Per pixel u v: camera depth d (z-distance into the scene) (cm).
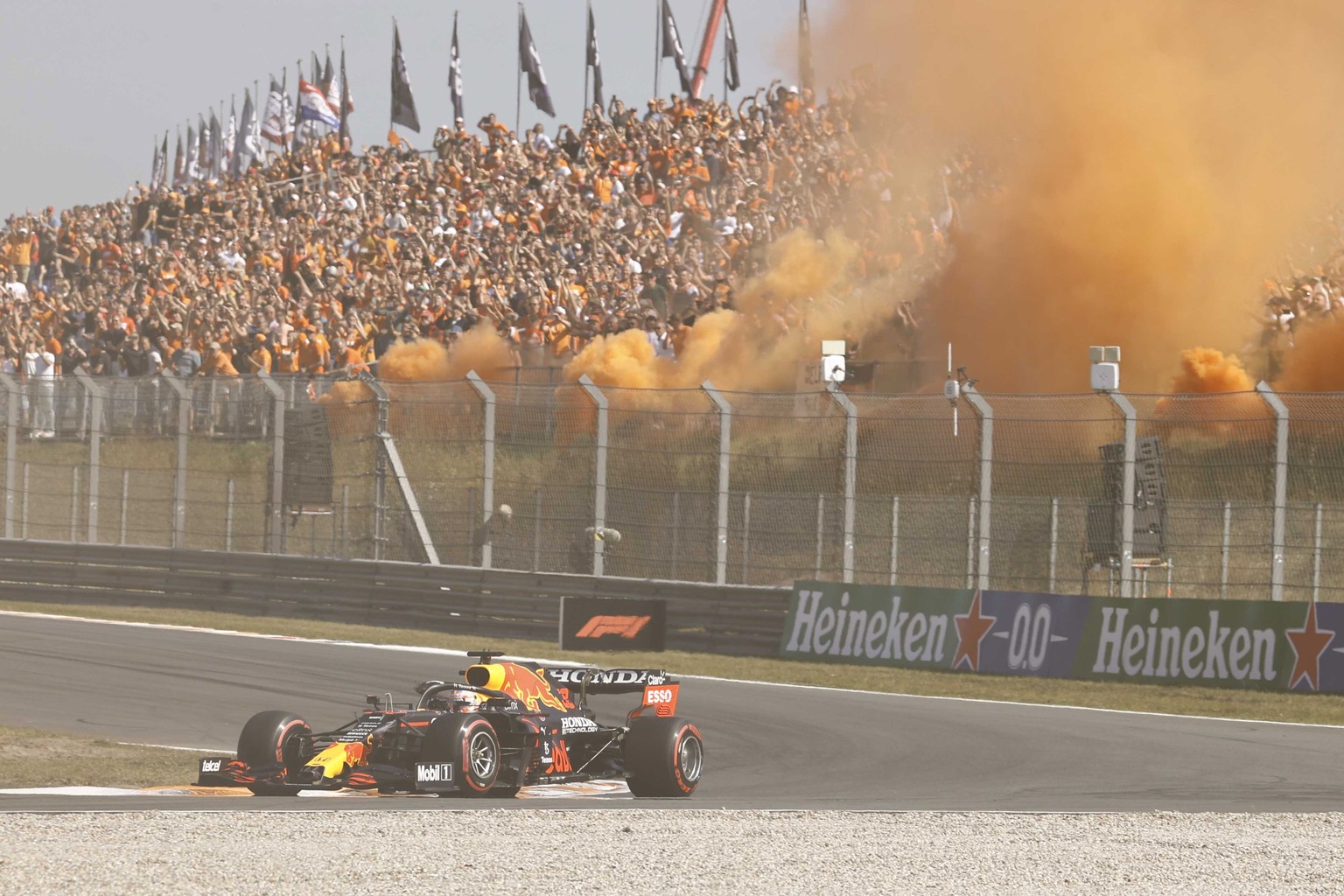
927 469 8100
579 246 12925
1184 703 5953
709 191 13688
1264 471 6381
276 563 8806
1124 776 4334
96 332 14100
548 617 7900
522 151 15412
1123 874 2603
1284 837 3072
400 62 18550
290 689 6069
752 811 3394
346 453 9694
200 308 13388
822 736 5147
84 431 10238
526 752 3672
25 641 7394
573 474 8969
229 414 9581
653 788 3812
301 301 13000
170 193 18625
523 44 17600
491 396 8319
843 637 7138
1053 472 8394
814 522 8031
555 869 2520
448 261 13200
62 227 18425
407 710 3756
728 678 6719
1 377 9975
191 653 7119
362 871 2459
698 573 8319
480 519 8469
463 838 2838
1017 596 6750
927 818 3291
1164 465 6600
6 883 2284
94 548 9412
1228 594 7312
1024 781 4238
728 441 7531
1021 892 2428
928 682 6550
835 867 2609
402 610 8369
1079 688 6347
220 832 2844
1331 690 6000
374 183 16138
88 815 3070
